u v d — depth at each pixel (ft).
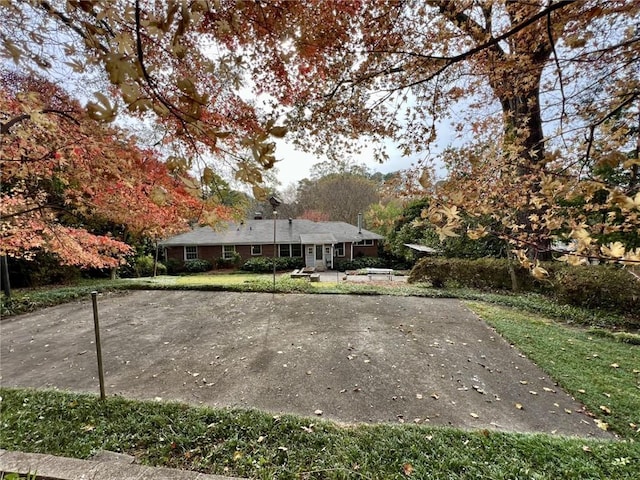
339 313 21.27
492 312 20.86
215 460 6.98
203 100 2.28
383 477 6.40
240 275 50.60
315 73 8.11
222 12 3.26
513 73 8.45
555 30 5.61
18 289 30.68
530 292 25.26
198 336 17.04
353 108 9.69
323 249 59.21
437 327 18.15
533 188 7.23
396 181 10.73
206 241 56.39
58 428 8.09
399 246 53.01
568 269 21.42
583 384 11.23
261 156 2.23
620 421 9.12
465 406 10.10
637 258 2.96
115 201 11.53
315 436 7.81
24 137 6.83
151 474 5.79
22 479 5.52
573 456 7.02
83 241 15.99
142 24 2.02
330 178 81.20
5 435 7.77
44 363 13.67
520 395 10.78
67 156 8.60
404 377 12.12
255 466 6.75
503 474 6.42
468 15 7.86
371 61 8.00
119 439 7.68
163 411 8.91
